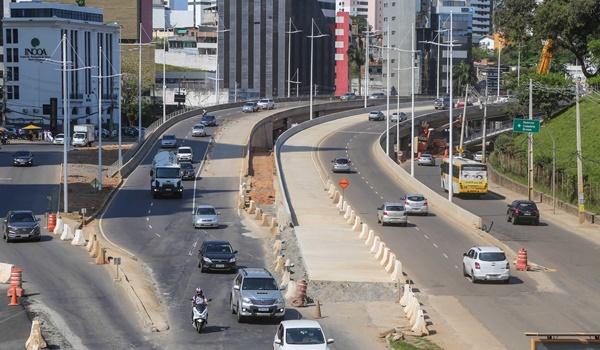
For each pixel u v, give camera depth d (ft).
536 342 119.96
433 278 225.97
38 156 479.41
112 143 580.71
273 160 466.70
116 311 184.65
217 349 156.76
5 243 264.31
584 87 496.23
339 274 220.43
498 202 384.27
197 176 417.90
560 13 494.59
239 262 240.73
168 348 157.17
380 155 494.18
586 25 503.20
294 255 246.68
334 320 181.98
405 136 645.92
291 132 572.10
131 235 283.18
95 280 213.46
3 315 179.63
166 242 271.90
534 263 250.37
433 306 197.26
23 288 203.72
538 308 197.47
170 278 220.43
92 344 159.43
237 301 180.04
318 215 319.27
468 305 199.00
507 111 611.88
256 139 584.81
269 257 249.34
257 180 407.03
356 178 424.05
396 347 158.92
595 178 366.43
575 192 364.99
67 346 157.69
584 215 328.70
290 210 313.73
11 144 551.59
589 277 232.53
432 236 286.66
